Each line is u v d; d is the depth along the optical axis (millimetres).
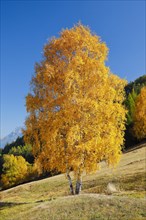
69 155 25531
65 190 40719
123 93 28703
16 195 43812
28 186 49250
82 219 18672
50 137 24906
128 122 88438
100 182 39281
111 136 26250
